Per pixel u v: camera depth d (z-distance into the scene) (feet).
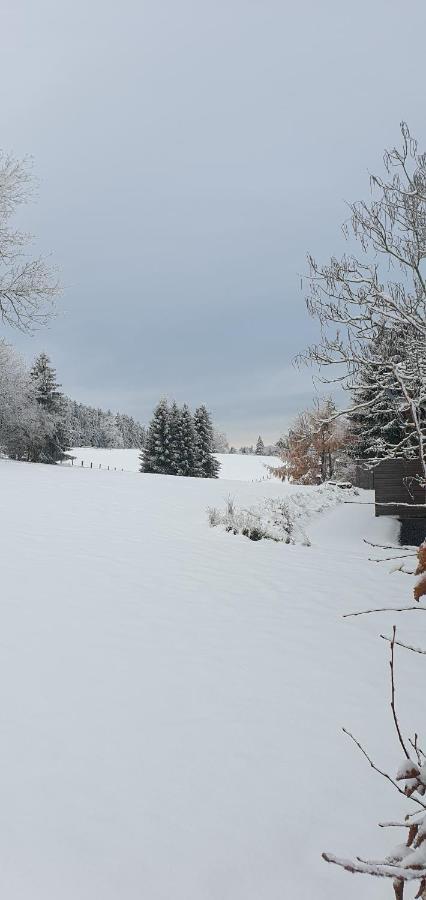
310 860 8.77
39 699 13.75
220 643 18.62
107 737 12.17
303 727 13.15
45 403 149.07
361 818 9.85
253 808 9.97
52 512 43.19
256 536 40.01
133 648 17.60
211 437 225.56
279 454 144.25
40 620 19.47
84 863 8.39
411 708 14.42
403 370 19.99
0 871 8.11
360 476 92.84
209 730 12.75
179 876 8.28
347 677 16.37
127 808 9.77
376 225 23.93
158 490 62.18
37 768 10.82
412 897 7.98
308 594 25.57
